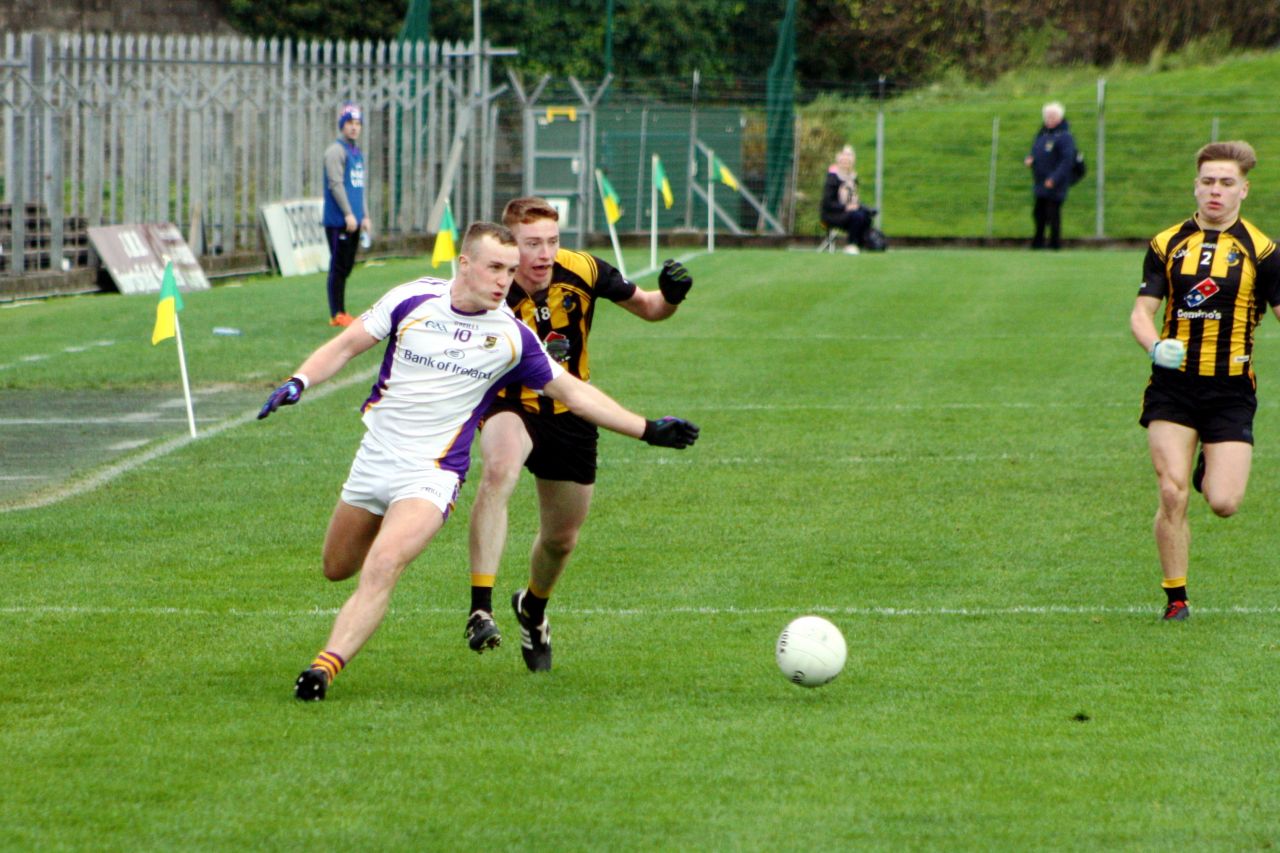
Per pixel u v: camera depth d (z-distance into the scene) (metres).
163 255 86.69
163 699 22.23
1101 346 61.50
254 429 45.59
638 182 115.31
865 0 169.00
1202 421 27.30
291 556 31.67
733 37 138.25
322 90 102.81
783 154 122.50
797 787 18.69
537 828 17.36
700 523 34.72
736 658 24.73
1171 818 17.70
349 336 22.23
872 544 32.84
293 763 19.45
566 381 22.22
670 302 25.19
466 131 106.06
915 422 46.69
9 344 61.84
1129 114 135.25
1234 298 26.83
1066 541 33.06
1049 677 23.56
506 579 30.41
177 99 90.12
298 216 98.12
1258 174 124.94
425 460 22.34
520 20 138.88
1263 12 161.00
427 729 20.92
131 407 49.28
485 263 21.80
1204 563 31.17
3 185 92.94
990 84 159.38
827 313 70.88
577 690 22.97
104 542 32.78
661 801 18.20
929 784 18.81
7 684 22.97
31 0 129.50
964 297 76.06
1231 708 21.94
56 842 16.89
